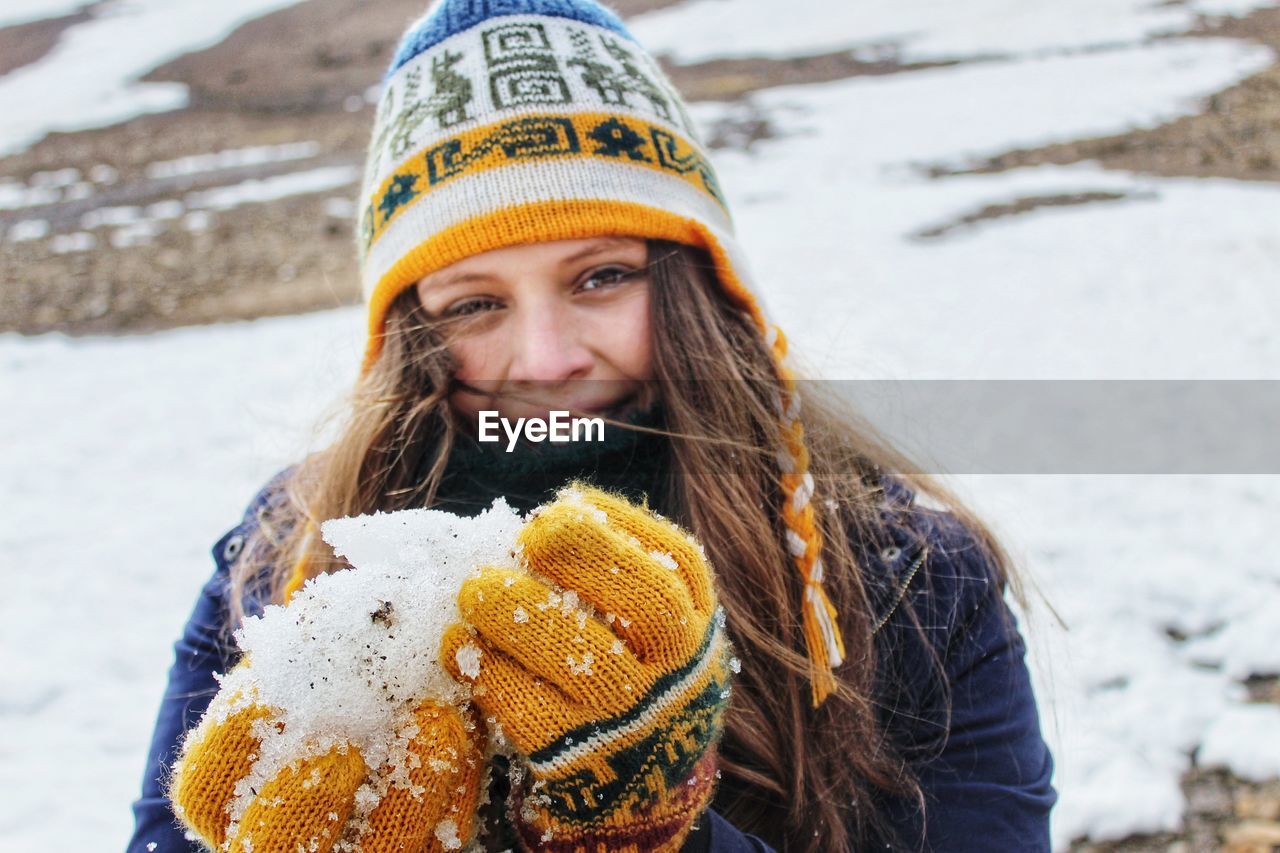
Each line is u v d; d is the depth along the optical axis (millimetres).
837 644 1129
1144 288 6680
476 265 1175
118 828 2881
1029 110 12953
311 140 17078
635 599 830
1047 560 3564
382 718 811
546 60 1235
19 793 3018
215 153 16734
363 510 1289
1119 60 15234
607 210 1164
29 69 25156
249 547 1388
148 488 5102
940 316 6496
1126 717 2779
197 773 792
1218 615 3215
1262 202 8398
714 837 949
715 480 1212
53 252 10922
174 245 10859
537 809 875
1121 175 9867
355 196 12445
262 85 21594
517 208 1148
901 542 1257
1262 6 17953
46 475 5309
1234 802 2502
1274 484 4039
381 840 782
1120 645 3084
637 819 838
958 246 8023
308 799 759
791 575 1221
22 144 18562
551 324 1187
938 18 19797
